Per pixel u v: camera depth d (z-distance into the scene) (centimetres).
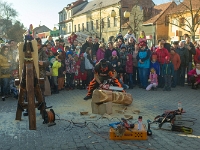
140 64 1080
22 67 554
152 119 627
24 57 545
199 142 474
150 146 457
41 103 588
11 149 450
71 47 1296
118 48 1134
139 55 1077
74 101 846
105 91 687
